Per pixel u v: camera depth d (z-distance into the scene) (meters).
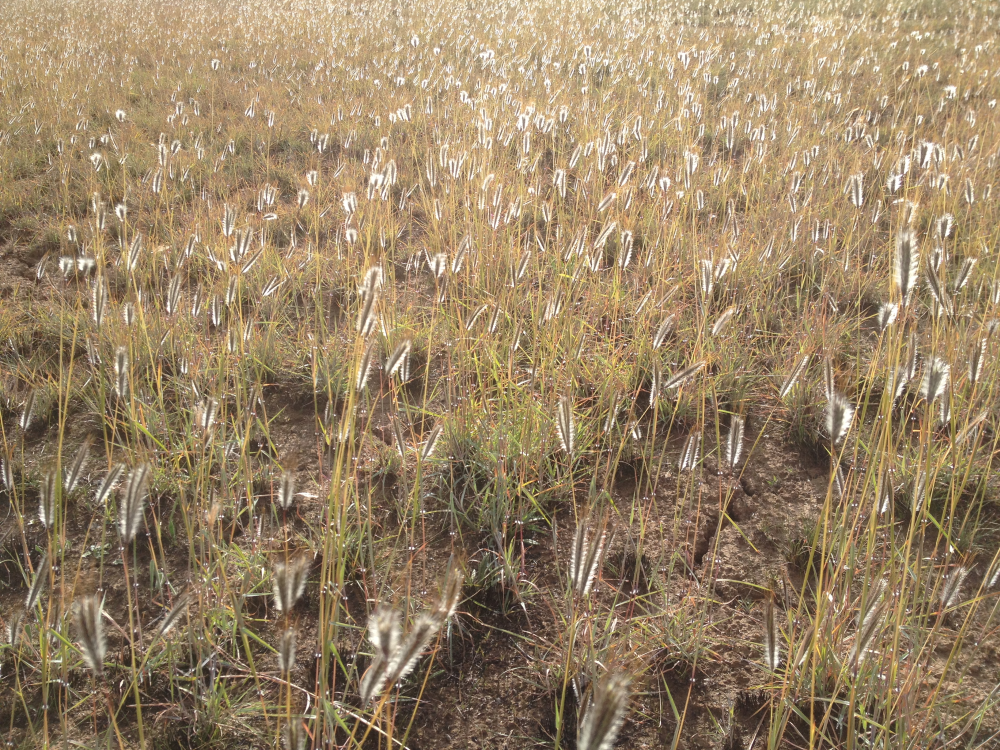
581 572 1.93
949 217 3.16
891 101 10.53
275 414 4.09
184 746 2.42
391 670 1.53
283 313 4.98
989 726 2.42
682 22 18.73
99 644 1.70
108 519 3.30
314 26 17.42
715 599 2.90
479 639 2.80
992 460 3.57
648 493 3.53
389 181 4.52
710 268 3.87
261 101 10.56
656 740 2.46
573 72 12.34
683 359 4.36
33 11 21.41
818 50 13.42
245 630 2.46
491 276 5.18
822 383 4.01
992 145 7.58
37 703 2.52
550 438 3.62
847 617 2.58
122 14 20.33
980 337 3.78
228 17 19.66
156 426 3.75
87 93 10.76
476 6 21.14
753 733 2.46
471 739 2.46
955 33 15.64
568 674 2.52
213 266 5.57
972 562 2.77
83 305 5.11
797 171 6.41
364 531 3.24
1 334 4.66
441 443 3.65
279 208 6.82
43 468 3.53
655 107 9.25
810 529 3.24
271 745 2.40
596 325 4.66
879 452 3.23
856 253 5.65
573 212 6.12
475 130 8.12
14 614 2.82
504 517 3.23
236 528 3.26
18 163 7.96
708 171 7.07
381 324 3.94
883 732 2.25
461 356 3.92
